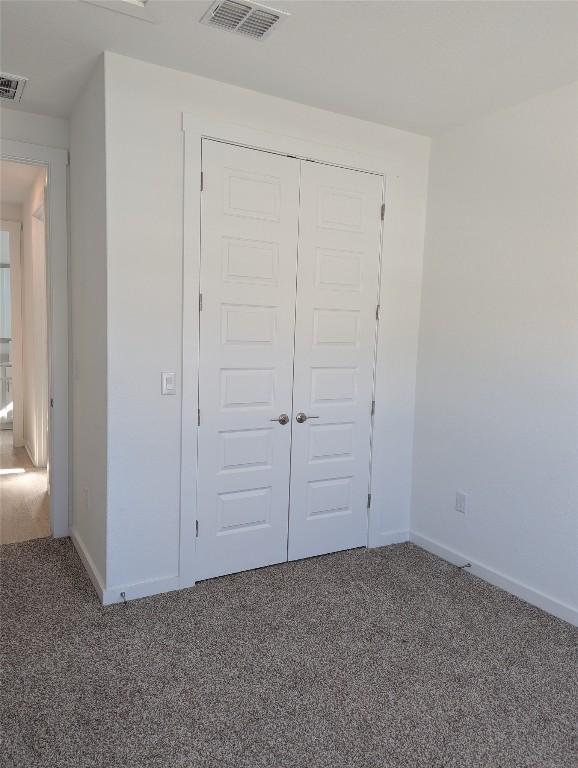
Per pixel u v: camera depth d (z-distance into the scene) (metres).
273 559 3.25
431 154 3.47
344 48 2.38
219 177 2.82
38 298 4.95
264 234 2.99
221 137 2.80
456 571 3.25
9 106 3.15
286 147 2.99
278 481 3.21
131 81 2.55
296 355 3.18
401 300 3.50
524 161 2.90
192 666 2.27
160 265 2.71
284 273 3.08
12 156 3.22
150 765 1.76
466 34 2.23
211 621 2.62
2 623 2.55
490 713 2.05
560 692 2.18
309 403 3.26
